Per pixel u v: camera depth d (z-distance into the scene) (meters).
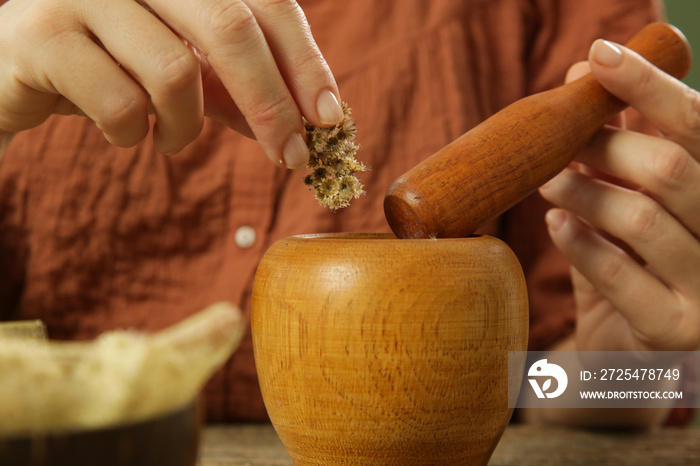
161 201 0.61
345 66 0.62
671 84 0.41
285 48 0.38
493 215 0.38
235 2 0.37
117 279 0.61
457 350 0.34
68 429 0.26
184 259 0.61
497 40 0.63
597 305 0.53
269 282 0.36
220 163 0.61
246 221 0.61
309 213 0.60
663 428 0.50
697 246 0.44
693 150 0.43
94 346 0.27
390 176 0.62
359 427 0.34
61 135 0.62
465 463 0.36
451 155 0.38
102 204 0.61
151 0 0.38
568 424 0.53
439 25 0.62
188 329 0.28
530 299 0.62
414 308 0.34
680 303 0.46
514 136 0.38
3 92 0.42
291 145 0.38
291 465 0.42
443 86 0.62
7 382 0.25
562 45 0.64
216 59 0.37
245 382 0.60
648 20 0.62
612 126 0.46
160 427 0.27
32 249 0.62
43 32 0.39
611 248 0.46
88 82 0.38
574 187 0.45
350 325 0.34
